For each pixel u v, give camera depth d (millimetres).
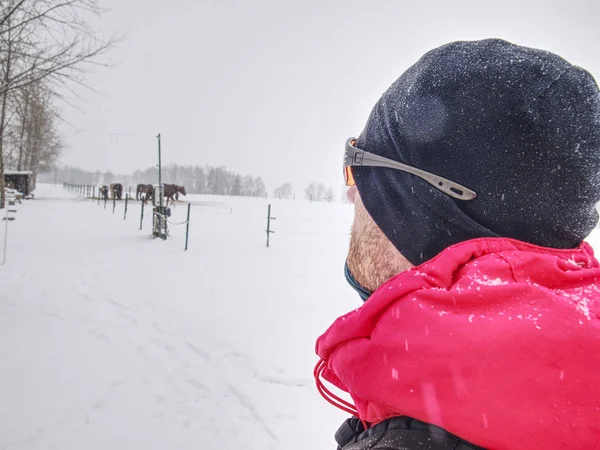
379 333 604
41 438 3252
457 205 651
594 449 487
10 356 4363
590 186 621
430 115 667
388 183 716
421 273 618
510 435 502
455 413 521
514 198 624
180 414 3877
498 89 638
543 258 597
